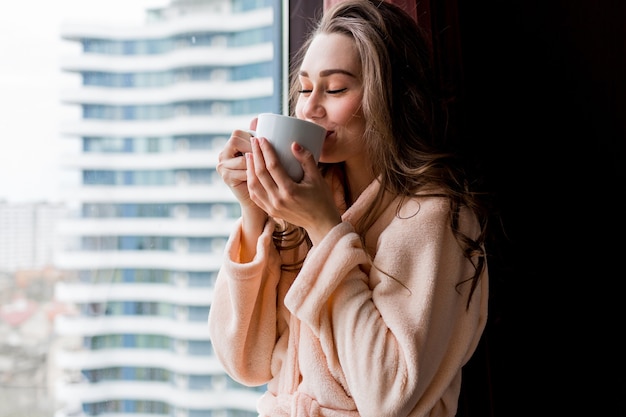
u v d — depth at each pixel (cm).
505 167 148
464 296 94
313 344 90
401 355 83
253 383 101
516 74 148
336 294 86
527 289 146
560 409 146
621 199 143
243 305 94
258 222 97
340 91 93
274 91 149
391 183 95
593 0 144
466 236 92
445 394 96
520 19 148
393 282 87
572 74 146
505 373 146
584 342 145
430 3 130
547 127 147
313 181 86
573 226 146
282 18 146
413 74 98
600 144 144
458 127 134
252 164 87
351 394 86
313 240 89
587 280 145
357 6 98
